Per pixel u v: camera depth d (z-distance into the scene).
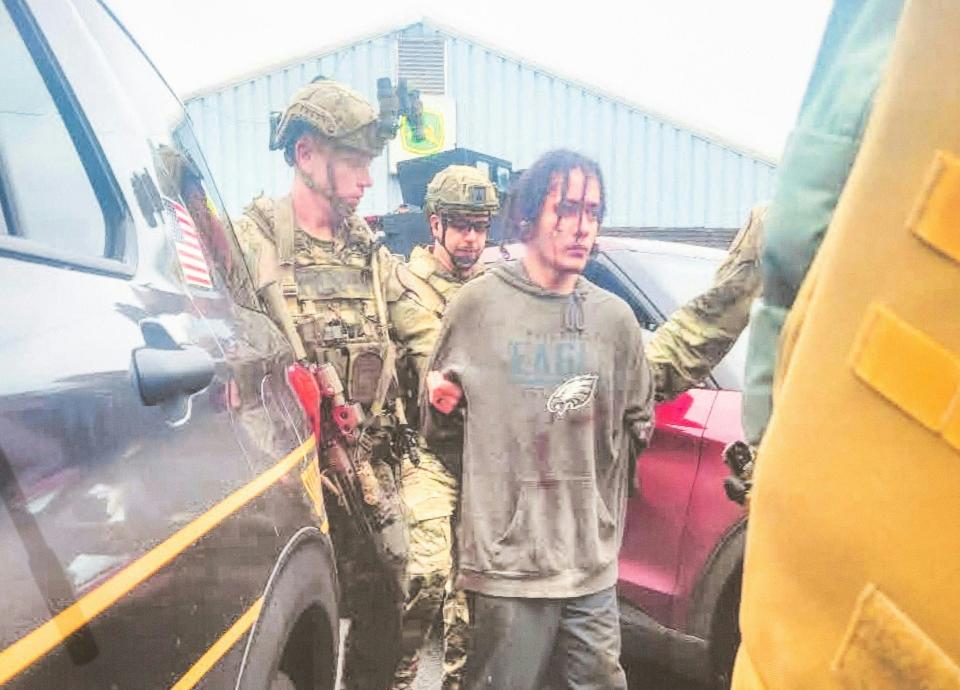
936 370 0.58
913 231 0.59
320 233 2.35
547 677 2.17
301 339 2.31
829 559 0.64
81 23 1.25
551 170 2.11
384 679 2.34
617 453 2.14
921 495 0.59
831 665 0.64
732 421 2.22
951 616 0.58
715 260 2.48
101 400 0.90
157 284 1.17
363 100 2.35
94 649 0.79
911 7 0.62
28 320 0.85
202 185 1.57
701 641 2.25
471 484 2.11
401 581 2.27
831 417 0.64
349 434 2.28
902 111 0.61
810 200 0.84
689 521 2.26
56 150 1.05
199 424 1.15
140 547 0.90
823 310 0.66
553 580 2.06
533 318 2.11
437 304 2.34
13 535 0.73
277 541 1.30
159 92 1.53
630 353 2.14
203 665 1.00
